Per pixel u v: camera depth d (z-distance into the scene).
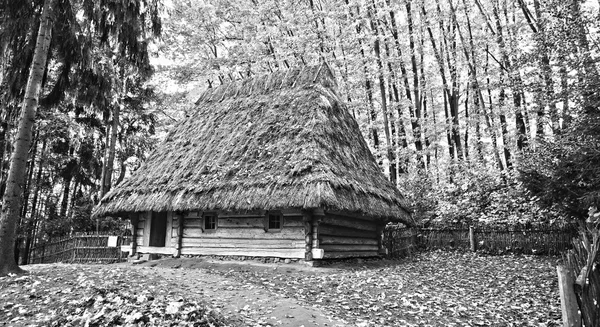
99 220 20.66
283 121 13.91
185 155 14.68
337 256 12.86
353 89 23.59
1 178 16.38
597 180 9.59
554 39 13.21
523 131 20.53
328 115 14.32
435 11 24.30
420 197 19.86
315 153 11.95
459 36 24.69
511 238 15.60
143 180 14.32
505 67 22.00
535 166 12.16
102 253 15.98
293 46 23.14
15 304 6.99
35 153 21.39
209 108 16.84
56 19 11.48
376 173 16.02
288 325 6.11
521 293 9.53
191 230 13.72
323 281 9.63
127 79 20.30
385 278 10.36
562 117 13.12
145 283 8.32
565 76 13.32
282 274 10.59
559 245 14.58
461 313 7.77
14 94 12.28
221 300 7.45
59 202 30.05
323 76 16.00
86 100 13.00
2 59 11.97
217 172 12.88
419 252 17.48
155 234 14.34
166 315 5.73
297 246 12.03
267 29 22.52
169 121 27.00
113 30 13.38
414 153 22.73
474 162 22.69
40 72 10.76
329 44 23.11
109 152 20.84
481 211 18.05
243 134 14.18
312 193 10.73
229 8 24.33
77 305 6.51
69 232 19.89
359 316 7.05
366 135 25.38
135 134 25.28
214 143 14.50
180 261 12.94
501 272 12.16
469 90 25.11
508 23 22.00
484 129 22.61
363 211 11.98
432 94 27.48
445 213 18.36
